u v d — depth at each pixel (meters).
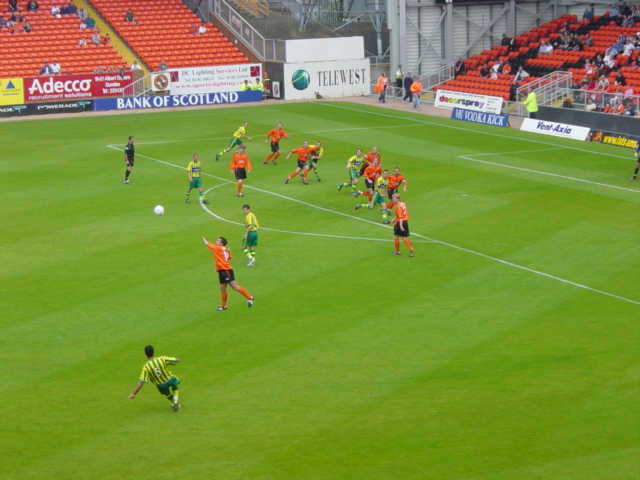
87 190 68.75
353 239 56.59
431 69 127.88
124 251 53.91
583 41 117.50
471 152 83.44
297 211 63.28
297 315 43.97
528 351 39.56
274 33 128.62
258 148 85.81
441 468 29.91
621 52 109.75
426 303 45.47
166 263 51.75
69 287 47.84
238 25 127.31
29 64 113.69
